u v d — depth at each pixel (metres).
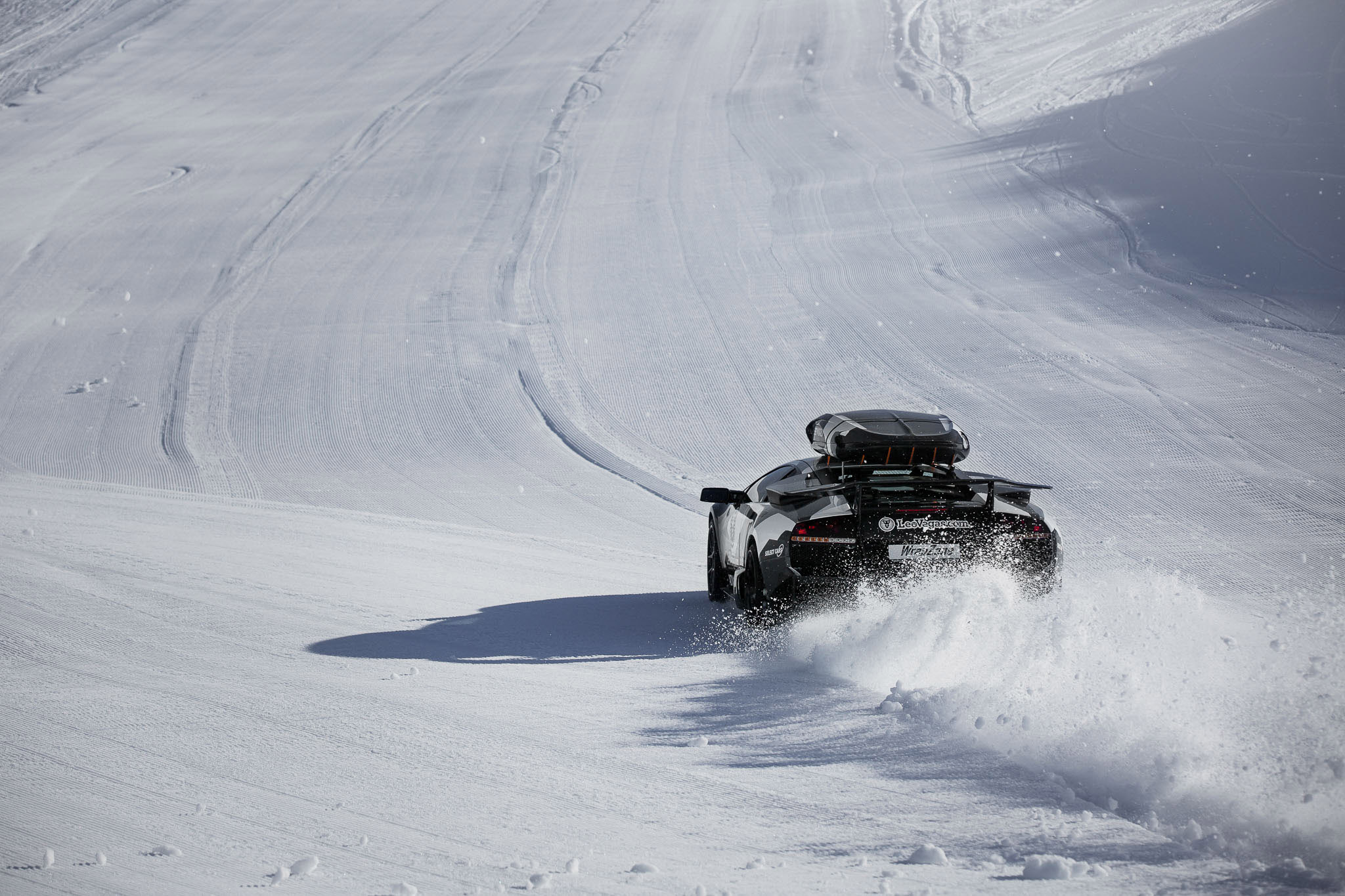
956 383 43.38
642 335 53.91
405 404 47.44
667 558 24.22
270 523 25.92
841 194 74.19
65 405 49.06
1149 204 63.09
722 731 9.29
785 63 110.06
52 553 19.33
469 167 88.50
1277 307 47.59
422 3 138.88
